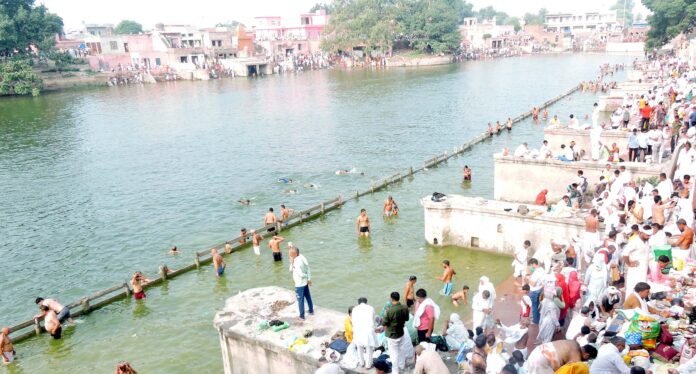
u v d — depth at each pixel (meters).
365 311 12.05
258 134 53.81
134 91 95.75
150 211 32.12
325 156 43.59
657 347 10.85
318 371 11.52
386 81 97.69
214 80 110.94
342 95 80.81
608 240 15.51
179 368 16.77
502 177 28.86
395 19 133.75
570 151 26.89
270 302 15.62
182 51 115.69
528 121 54.34
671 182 19.84
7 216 32.31
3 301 21.94
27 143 52.84
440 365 10.16
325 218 29.11
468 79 95.38
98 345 18.38
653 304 12.38
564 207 21.23
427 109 64.75
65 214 32.34
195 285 22.41
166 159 44.88
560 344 9.55
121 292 21.72
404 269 22.33
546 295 13.04
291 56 129.75
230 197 34.00
